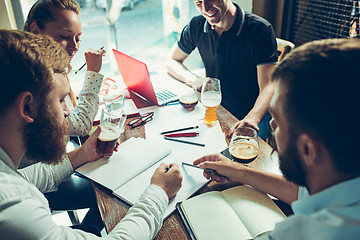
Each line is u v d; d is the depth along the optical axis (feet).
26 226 2.18
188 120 4.66
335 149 1.56
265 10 8.79
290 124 1.73
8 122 2.35
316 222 1.55
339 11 7.67
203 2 5.45
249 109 6.39
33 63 2.28
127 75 5.49
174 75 6.37
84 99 4.63
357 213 1.44
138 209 2.82
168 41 9.34
